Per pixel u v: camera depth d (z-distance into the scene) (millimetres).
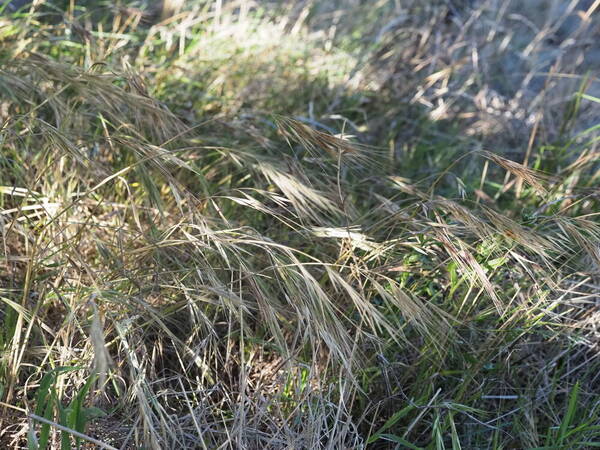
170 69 740
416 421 449
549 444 475
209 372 443
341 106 812
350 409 441
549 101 889
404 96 873
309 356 483
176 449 443
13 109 611
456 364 513
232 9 920
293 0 953
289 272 425
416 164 769
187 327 504
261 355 486
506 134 846
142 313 432
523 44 1050
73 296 444
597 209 620
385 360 466
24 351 430
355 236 462
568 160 779
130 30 823
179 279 468
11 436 422
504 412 508
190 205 465
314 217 501
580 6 1162
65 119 540
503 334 478
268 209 477
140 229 479
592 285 508
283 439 442
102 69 619
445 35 970
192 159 588
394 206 531
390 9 1020
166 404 435
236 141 640
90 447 423
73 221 499
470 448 490
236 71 780
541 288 521
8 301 408
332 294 494
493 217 451
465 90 919
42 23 810
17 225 462
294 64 824
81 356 431
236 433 428
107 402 449
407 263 480
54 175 520
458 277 504
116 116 536
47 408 370
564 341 535
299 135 463
